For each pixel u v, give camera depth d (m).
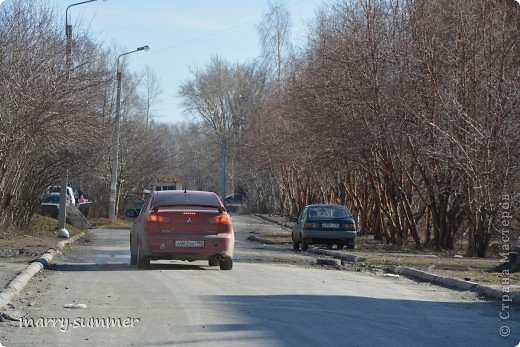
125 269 18.42
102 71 27.91
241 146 82.19
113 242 32.12
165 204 18.19
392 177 32.41
